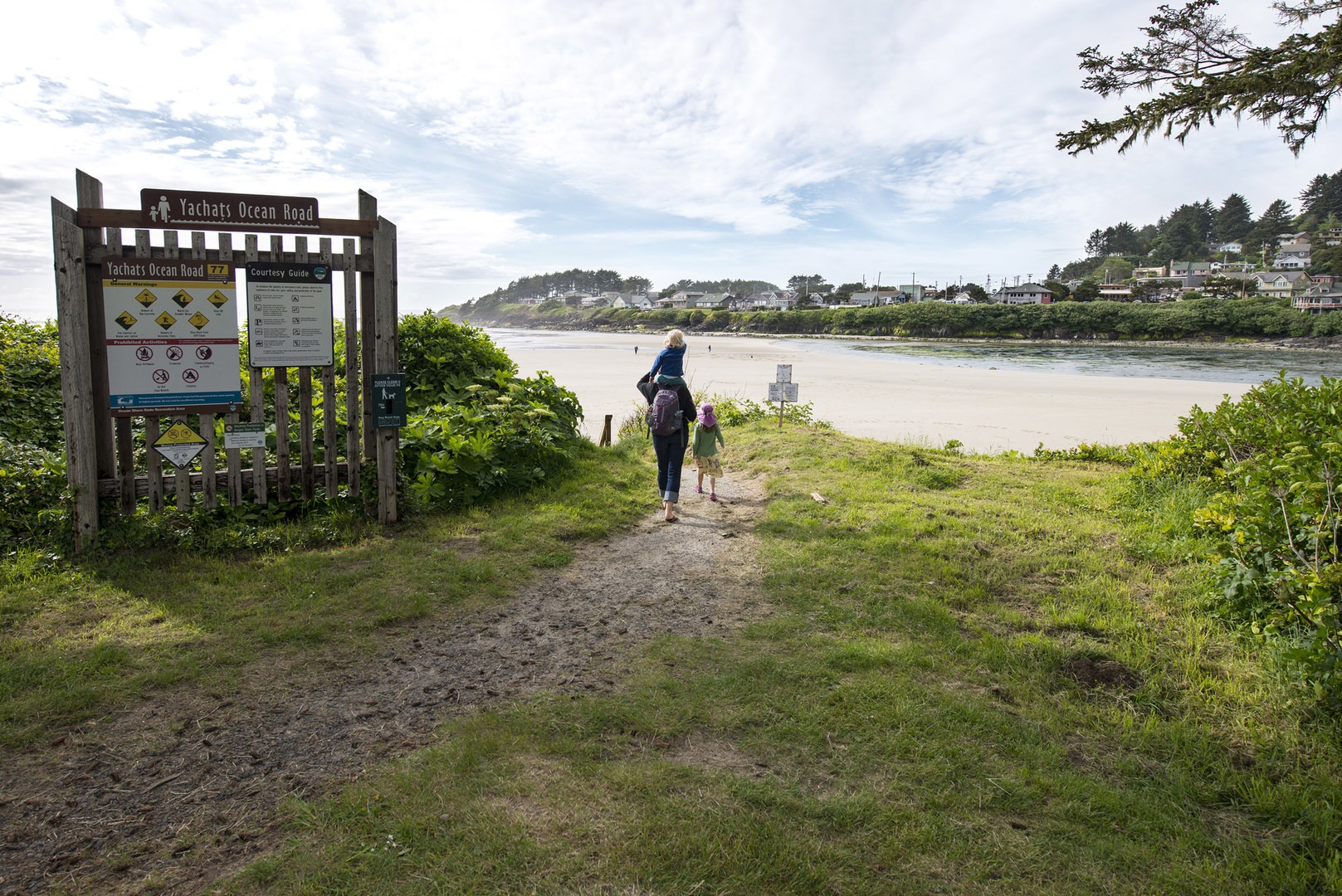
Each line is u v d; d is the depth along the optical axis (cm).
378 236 568
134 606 424
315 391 741
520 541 576
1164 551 531
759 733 310
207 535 523
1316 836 249
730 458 975
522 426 777
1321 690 315
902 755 295
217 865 231
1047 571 508
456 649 393
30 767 277
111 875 225
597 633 416
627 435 1166
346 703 333
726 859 234
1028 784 279
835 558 535
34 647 369
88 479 496
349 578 479
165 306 513
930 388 3148
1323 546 379
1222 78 458
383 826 247
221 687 342
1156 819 262
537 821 251
